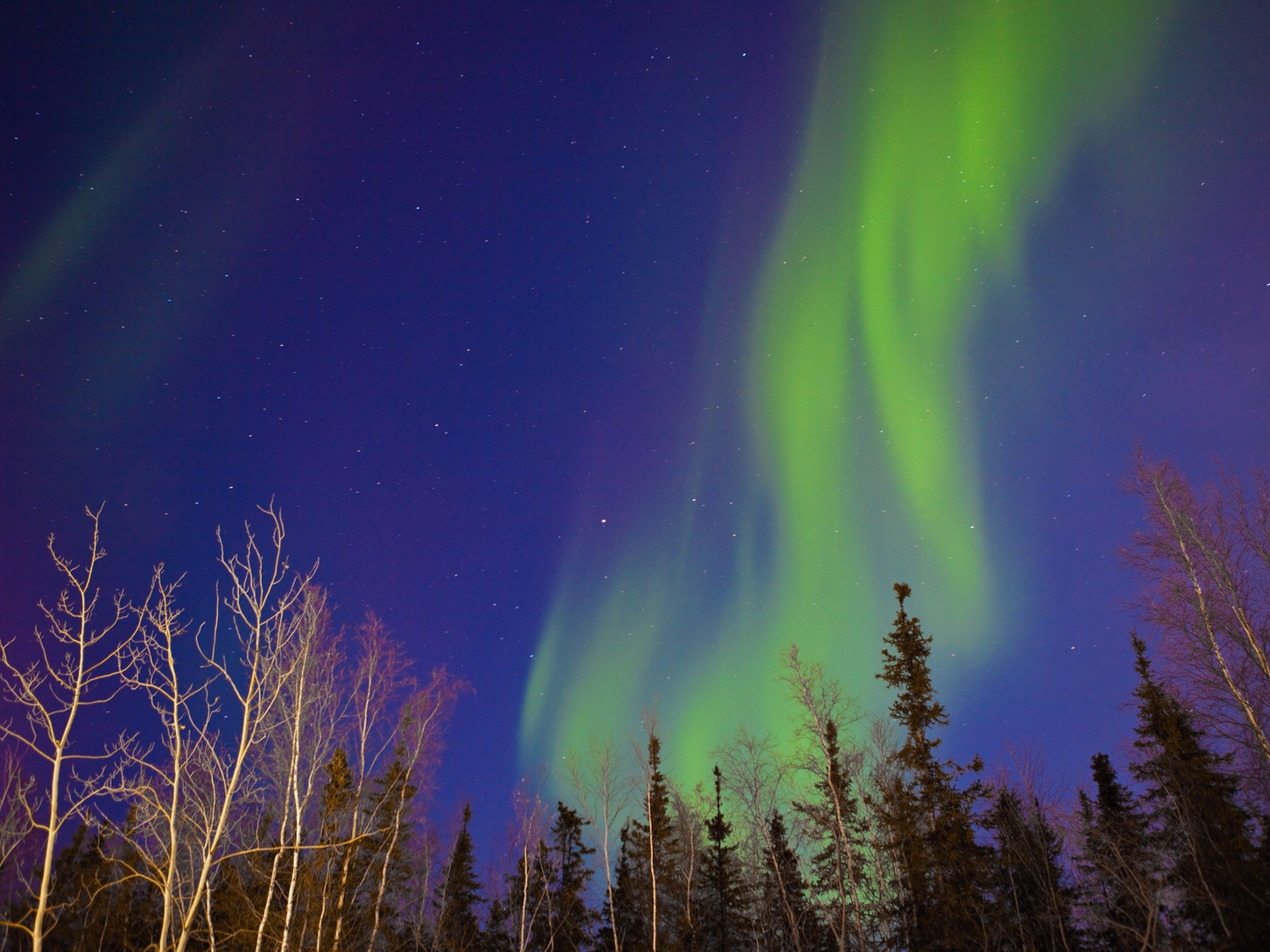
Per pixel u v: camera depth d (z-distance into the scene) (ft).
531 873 131.44
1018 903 98.43
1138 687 100.63
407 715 95.30
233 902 75.66
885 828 107.65
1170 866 77.46
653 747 134.10
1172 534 87.92
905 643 111.96
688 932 116.06
